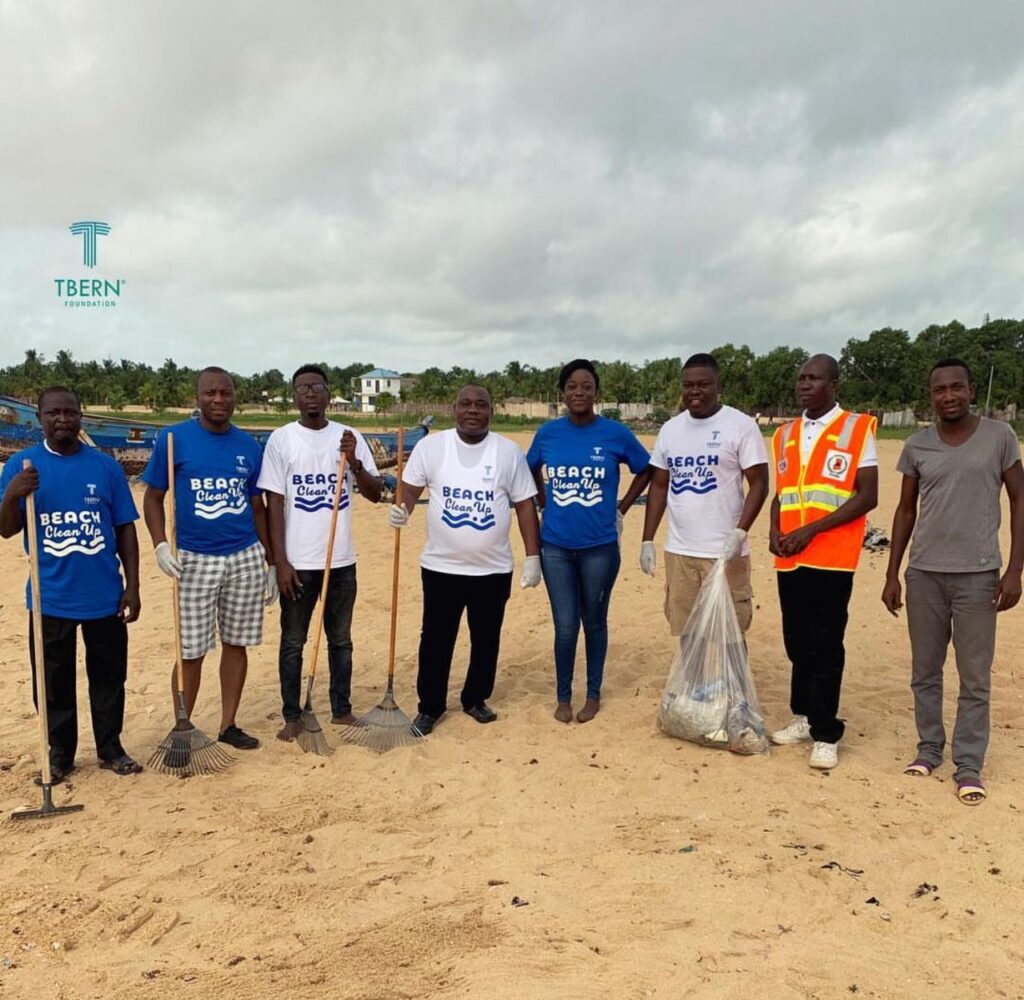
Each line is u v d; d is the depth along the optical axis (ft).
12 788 14.62
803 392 15.58
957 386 13.93
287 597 16.52
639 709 18.62
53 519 14.21
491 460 16.84
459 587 17.03
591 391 17.07
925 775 14.84
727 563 16.78
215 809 13.84
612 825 13.28
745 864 11.98
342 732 17.17
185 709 16.07
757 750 15.96
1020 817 13.29
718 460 16.60
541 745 16.69
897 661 21.94
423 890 11.43
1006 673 20.84
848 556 15.06
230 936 10.32
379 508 48.67
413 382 335.47
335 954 9.91
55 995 9.16
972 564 14.01
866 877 11.67
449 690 20.39
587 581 17.60
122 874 11.73
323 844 12.71
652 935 10.32
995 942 10.18
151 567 32.83
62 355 305.73
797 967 9.66
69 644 14.66
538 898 11.18
